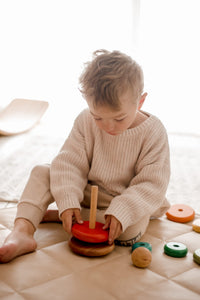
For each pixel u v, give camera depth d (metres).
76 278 0.73
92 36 3.25
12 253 0.78
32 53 3.39
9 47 3.40
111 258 0.84
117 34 3.20
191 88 3.12
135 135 0.98
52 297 0.65
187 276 0.75
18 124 2.74
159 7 3.07
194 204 1.33
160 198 0.95
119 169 1.00
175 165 1.96
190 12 3.00
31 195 0.94
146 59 3.17
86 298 0.66
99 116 0.82
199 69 3.07
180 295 0.68
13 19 3.35
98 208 1.03
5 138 2.48
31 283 0.70
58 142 2.42
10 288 0.67
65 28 3.29
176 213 1.14
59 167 0.98
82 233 0.83
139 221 0.94
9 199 1.29
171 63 3.12
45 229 1.00
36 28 3.34
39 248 0.87
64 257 0.82
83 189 1.00
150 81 3.20
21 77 3.45
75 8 3.23
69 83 3.39
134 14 3.12
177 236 0.99
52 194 0.95
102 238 0.83
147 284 0.72
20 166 1.79
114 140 0.98
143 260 0.78
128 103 0.82
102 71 0.81
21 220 0.89
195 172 1.82
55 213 1.04
